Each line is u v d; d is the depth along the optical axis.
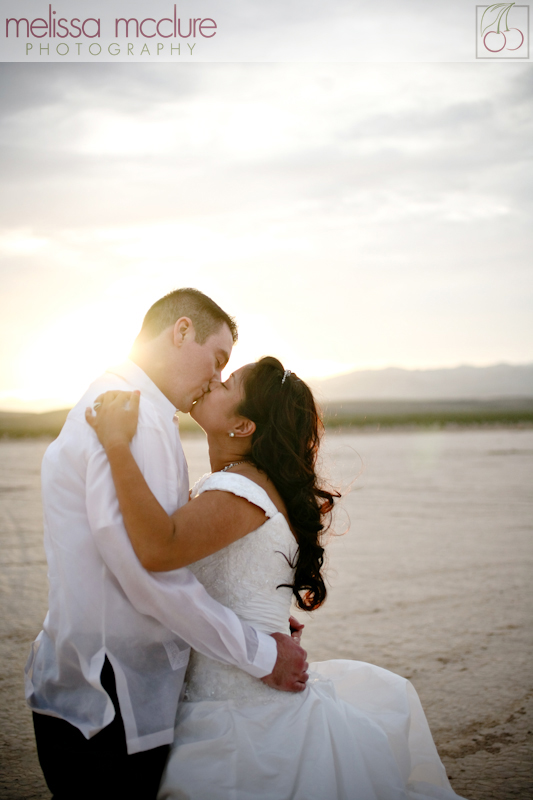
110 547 1.81
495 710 3.61
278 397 2.17
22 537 8.89
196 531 1.86
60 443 1.96
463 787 2.81
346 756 1.92
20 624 5.26
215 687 2.00
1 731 3.42
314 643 4.77
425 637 4.89
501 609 5.65
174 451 2.01
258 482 2.11
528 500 12.70
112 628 1.87
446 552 8.11
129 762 1.84
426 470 18.39
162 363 2.12
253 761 1.84
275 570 2.06
